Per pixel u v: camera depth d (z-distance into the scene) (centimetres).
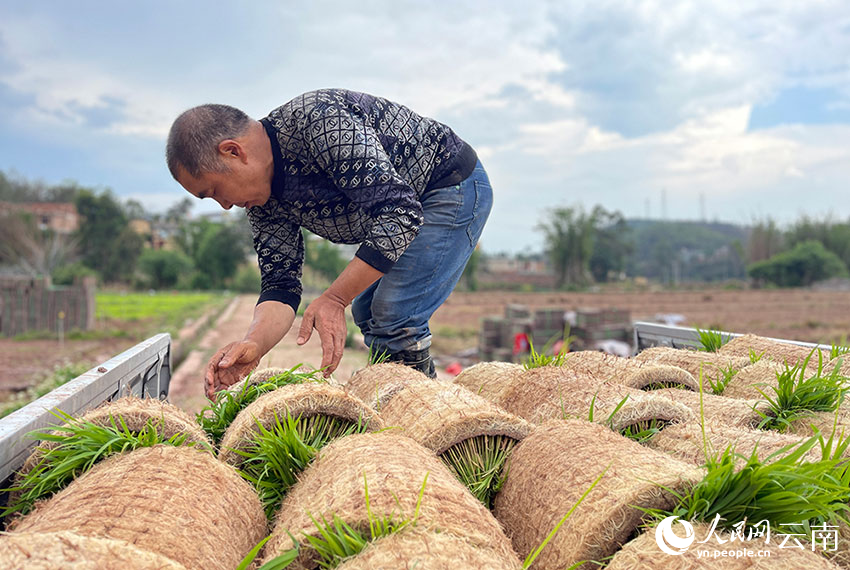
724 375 227
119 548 89
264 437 149
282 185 213
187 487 119
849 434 164
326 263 6331
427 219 243
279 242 250
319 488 125
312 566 103
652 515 111
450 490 114
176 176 202
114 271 6988
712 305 4106
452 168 245
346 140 201
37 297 2170
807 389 185
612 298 4691
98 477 120
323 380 198
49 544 86
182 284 6875
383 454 128
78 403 159
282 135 206
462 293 5241
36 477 128
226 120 197
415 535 99
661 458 128
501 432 154
